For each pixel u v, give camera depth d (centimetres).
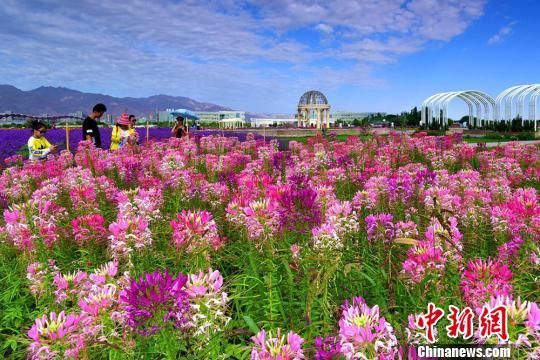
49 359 229
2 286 429
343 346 189
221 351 272
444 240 298
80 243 420
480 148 1343
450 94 4725
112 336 243
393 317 253
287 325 277
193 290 225
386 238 355
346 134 4250
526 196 372
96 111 1234
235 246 432
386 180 559
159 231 440
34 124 1102
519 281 312
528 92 4184
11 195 686
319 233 312
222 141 1446
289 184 431
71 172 696
